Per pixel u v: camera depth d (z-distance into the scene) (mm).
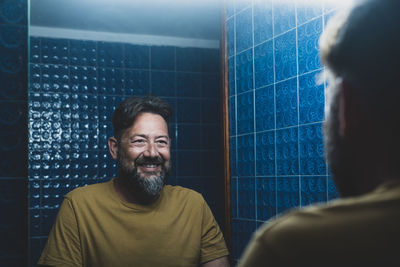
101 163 3270
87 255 1583
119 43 3375
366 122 426
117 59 3363
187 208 1712
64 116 3217
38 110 3168
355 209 405
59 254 1559
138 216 1619
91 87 3289
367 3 430
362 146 433
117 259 1564
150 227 1612
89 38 3312
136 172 1612
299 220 424
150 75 3434
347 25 438
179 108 3496
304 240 405
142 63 3418
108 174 3277
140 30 3432
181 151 3482
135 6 3396
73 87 3252
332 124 470
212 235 1753
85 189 1689
